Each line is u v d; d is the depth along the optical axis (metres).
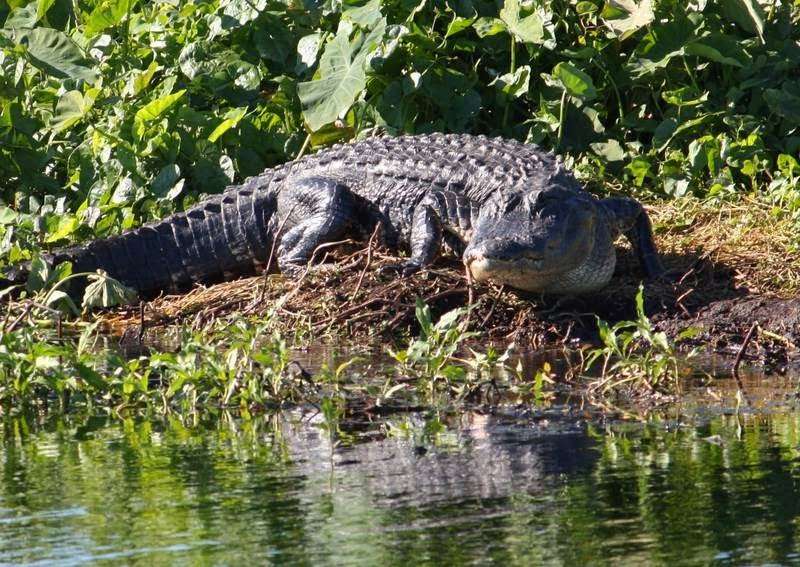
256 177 13.70
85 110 14.45
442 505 6.25
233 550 5.63
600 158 14.60
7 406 9.07
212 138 14.22
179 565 5.45
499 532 5.82
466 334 9.48
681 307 11.44
